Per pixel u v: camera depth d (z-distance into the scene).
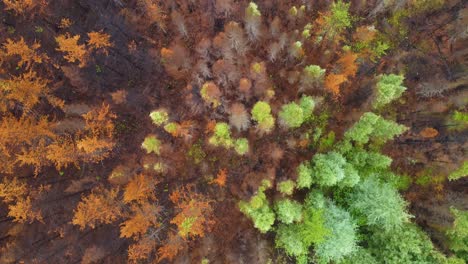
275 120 31.86
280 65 33.19
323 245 30.36
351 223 31.72
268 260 30.95
